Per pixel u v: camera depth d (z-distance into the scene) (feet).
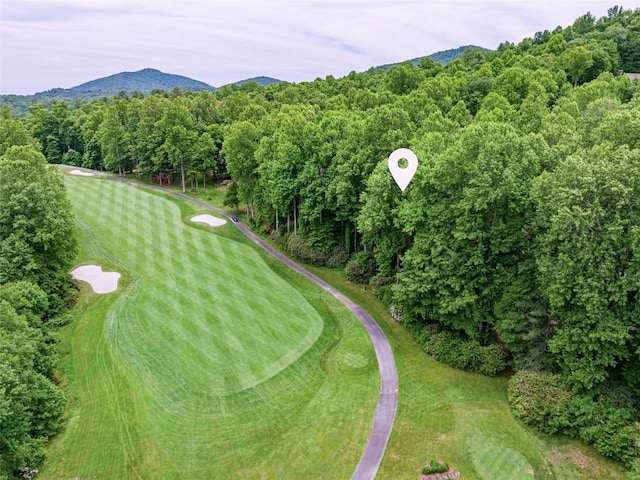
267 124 210.38
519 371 94.43
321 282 151.84
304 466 77.25
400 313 126.21
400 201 124.47
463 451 79.87
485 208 97.35
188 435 84.99
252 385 98.73
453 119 197.26
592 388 84.48
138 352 109.91
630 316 78.54
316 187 159.43
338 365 106.01
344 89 382.83
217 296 138.21
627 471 75.05
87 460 79.51
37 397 84.43
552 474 75.25
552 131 124.26
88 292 140.26
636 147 97.45
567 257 79.97
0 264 116.47
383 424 86.74
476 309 103.40
